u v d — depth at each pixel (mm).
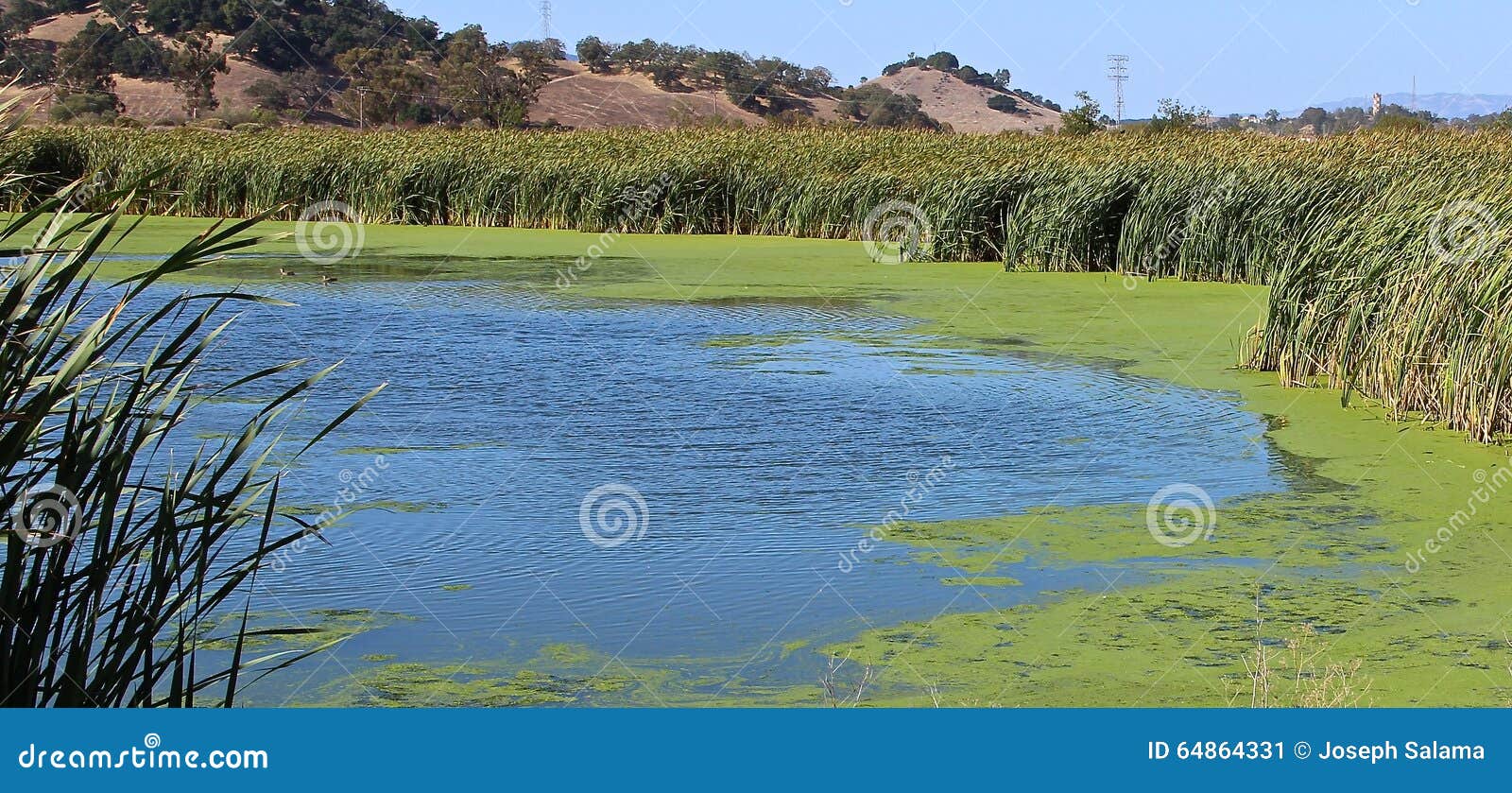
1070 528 7016
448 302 15469
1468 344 8992
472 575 6250
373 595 5965
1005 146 24094
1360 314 10125
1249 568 6398
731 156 24641
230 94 66375
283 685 4930
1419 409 9531
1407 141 21797
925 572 6340
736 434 9086
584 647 5398
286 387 10484
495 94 63750
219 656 5148
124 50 66688
